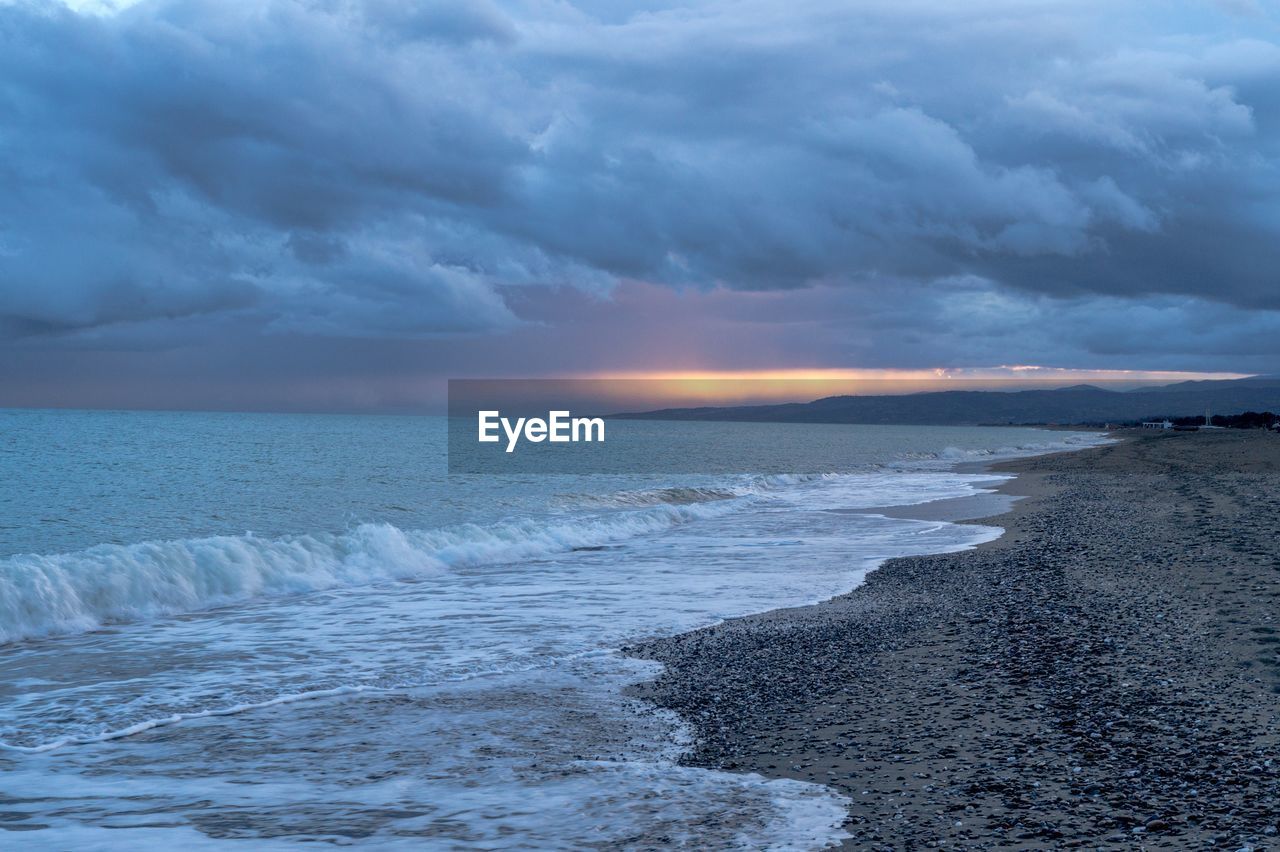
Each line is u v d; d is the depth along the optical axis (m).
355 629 13.48
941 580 17.20
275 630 13.43
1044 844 5.50
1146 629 11.62
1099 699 8.70
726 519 30.20
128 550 15.92
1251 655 9.92
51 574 14.10
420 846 5.79
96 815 6.43
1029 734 7.79
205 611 14.89
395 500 35.22
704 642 12.45
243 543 17.66
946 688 9.53
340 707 9.46
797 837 5.81
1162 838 5.50
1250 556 16.98
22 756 7.92
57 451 62.88
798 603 15.36
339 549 18.92
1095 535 22.41
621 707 9.41
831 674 10.43
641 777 7.19
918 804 6.30
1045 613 13.21
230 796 6.84
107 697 9.83
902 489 42.81
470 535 22.09
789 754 7.66
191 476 45.00
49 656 11.76
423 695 9.93
